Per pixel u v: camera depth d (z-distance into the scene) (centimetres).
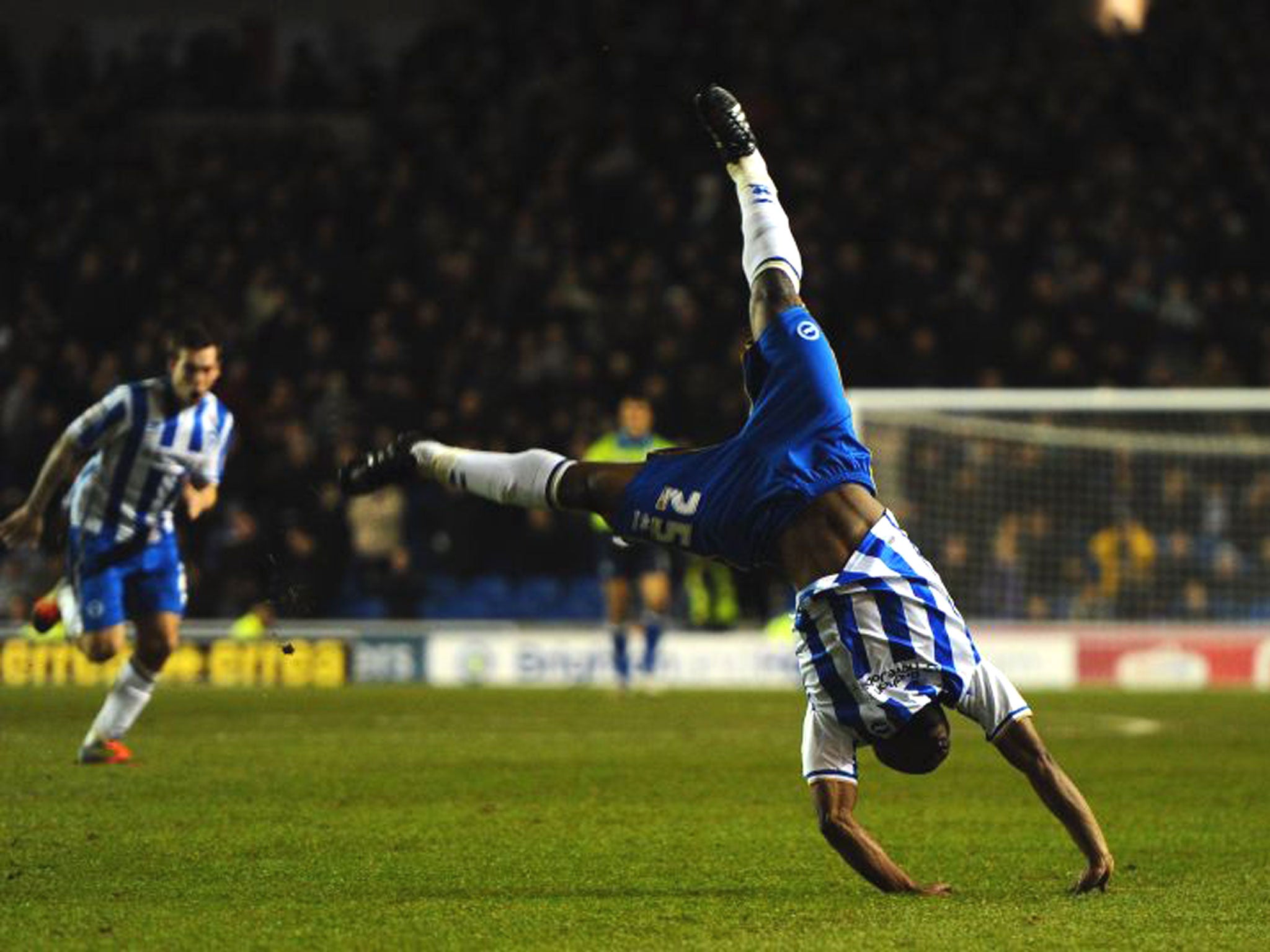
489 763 3431
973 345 6744
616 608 5281
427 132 7725
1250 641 5981
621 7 8194
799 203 7231
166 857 2303
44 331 6906
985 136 7800
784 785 3131
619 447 5262
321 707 4684
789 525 1997
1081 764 3534
